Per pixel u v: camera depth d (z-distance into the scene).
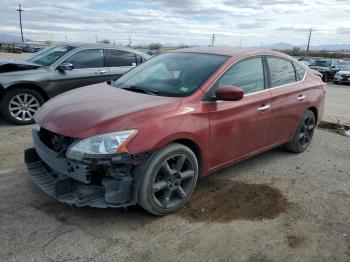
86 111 3.29
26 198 3.65
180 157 3.40
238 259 2.88
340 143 6.25
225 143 3.87
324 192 4.17
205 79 3.76
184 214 3.50
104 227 3.21
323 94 5.70
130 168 3.13
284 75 4.88
